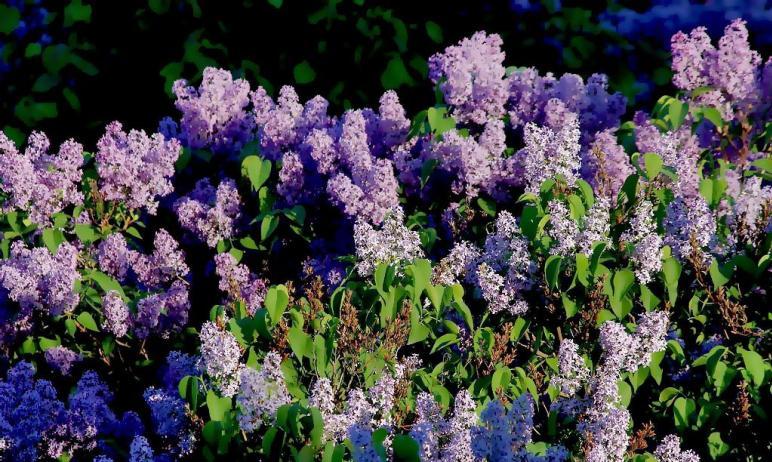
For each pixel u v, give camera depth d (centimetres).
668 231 312
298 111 345
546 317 314
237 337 304
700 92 340
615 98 347
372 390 297
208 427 291
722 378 303
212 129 348
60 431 308
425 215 338
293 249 339
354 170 332
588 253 308
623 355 298
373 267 314
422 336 308
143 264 333
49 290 321
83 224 336
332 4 395
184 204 338
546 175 320
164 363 329
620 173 331
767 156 335
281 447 289
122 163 335
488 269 312
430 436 290
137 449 296
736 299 312
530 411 291
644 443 297
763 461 301
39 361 326
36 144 339
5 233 333
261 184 338
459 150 333
